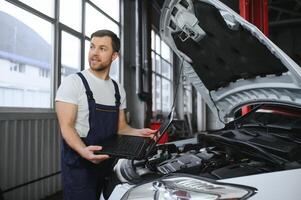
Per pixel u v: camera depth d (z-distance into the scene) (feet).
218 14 4.52
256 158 4.44
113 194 4.00
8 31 10.07
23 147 9.91
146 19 19.79
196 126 34.40
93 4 15.72
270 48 4.01
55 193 11.51
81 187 4.45
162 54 28.43
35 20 11.25
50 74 12.14
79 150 4.00
